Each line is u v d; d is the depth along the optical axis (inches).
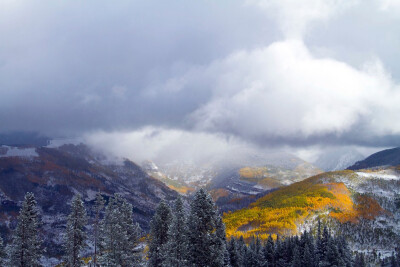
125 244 2071.9
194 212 1718.8
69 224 2437.3
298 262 3597.4
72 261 2404.0
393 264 5477.4
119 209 2310.5
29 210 2142.0
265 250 4094.5
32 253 2094.0
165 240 2065.7
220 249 1700.3
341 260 3125.0
